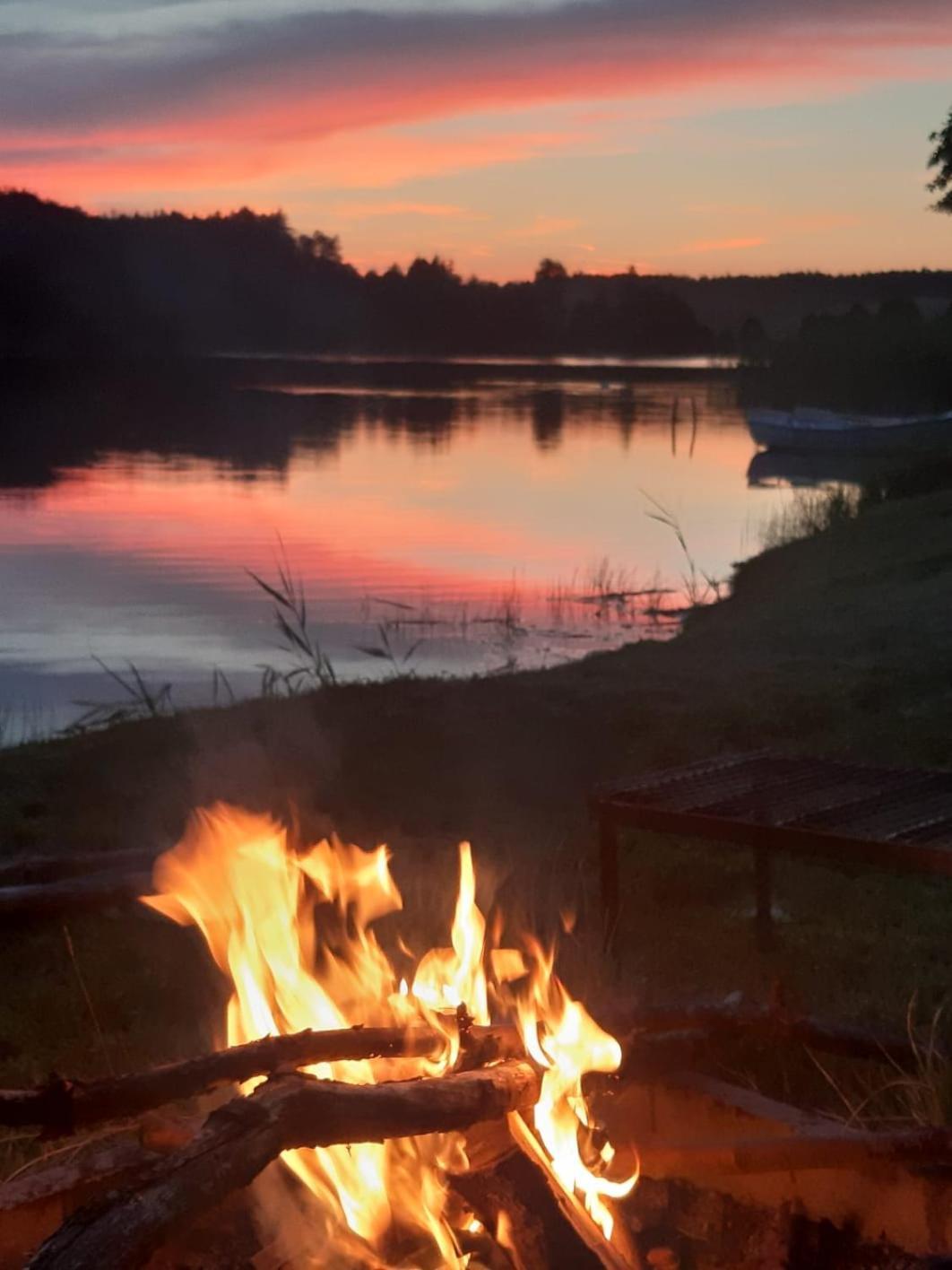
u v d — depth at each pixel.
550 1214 2.91
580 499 30.81
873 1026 4.14
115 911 6.17
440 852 6.90
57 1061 4.64
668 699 9.80
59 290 144.00
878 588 15.07
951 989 5.10
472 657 14.43
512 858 6.80
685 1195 3.37
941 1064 3.87
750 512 28.36
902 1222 3.22
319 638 15.46
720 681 10.41
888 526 19.31
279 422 56.03
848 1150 3.24
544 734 8.91
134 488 31.47
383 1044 3.23
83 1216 2.34
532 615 16.95
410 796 7.79
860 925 6.01
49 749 9.17
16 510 27.08
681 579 19.81
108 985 5.34
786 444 41.88
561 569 20.89
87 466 36.34
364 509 28.19
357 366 140.50
